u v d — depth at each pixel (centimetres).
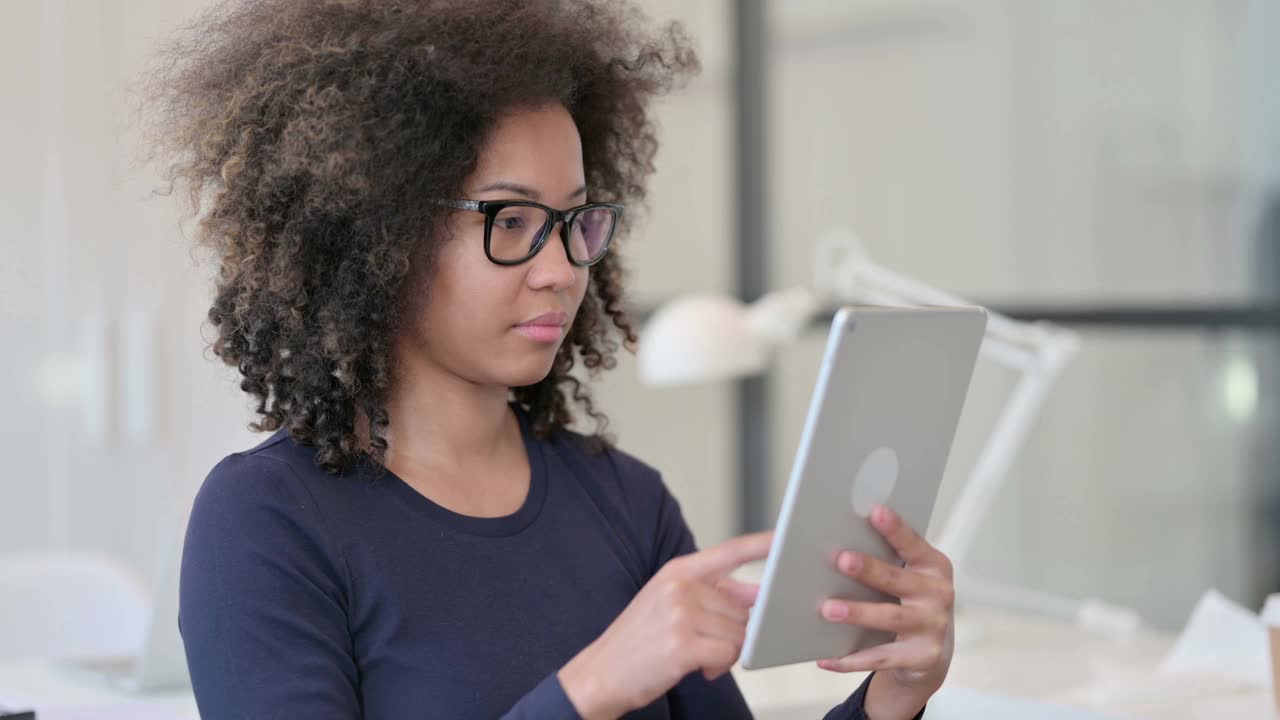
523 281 102
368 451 104
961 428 327
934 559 94
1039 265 315
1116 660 182
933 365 92
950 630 96
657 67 129
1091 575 307
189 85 111
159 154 116
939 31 330
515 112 103
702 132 372
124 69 264
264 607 95
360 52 102
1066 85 309
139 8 262
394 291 102
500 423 112
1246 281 285
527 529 108
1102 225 304
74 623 190
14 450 267
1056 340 208
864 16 344
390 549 101
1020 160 317
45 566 191
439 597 101
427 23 103
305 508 100
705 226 374
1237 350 287
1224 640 174
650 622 87
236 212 106
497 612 103
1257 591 286
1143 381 299
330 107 101
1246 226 285
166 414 263
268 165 103
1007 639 196
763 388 370
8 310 267
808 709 155
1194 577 294
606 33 122
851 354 85
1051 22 311
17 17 264
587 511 114
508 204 100
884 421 90
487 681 100
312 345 104
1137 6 297
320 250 105
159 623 149
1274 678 147
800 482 85
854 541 92
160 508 264
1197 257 291
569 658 104
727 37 371
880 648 95
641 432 369
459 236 101
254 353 107
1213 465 291
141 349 264
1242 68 284
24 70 265
